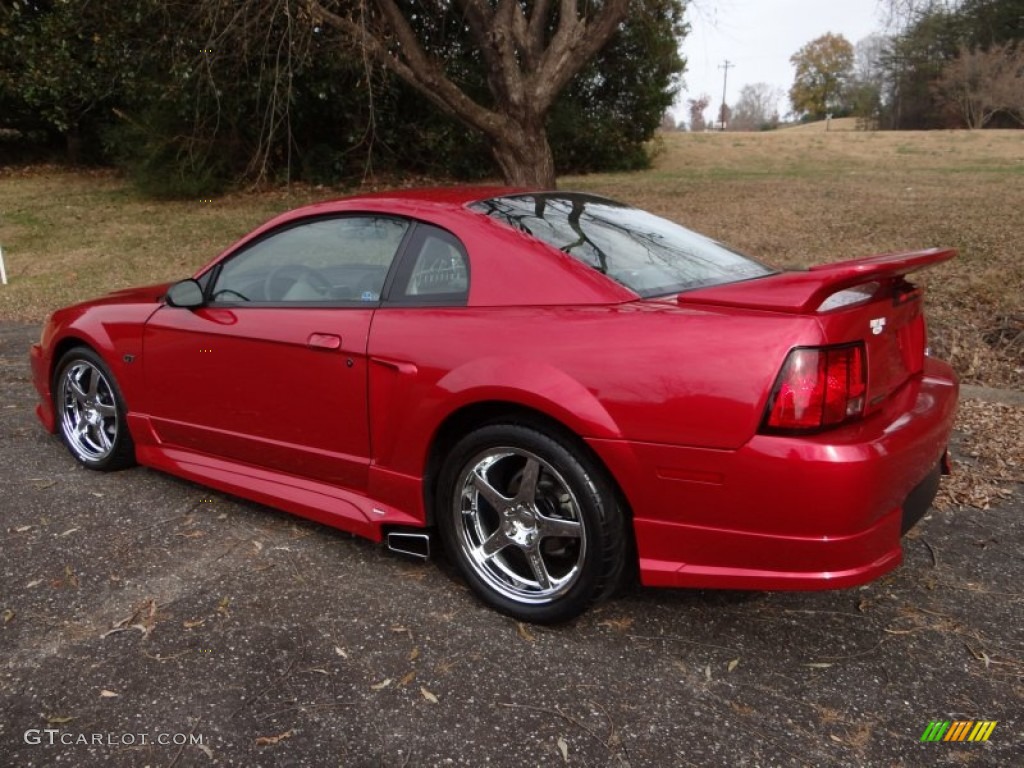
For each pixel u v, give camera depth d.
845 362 2.38
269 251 3.60
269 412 3.45
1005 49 35.69
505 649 2.72
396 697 2.48
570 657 2.67
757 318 2.43
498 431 2.78
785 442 2.34
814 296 2.37
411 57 8.93
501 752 2.24
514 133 9.21
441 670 2.61
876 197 12.64
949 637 2.77
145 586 3.13
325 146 16.59
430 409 2.90
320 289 3.38
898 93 45.44
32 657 2.68
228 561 3.33
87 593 3.08
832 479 2.30
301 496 3.43
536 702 2.45
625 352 2.55
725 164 20.70
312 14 8.73
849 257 8.88
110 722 2.37
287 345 3.31
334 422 3.24
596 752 2.24
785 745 2.26
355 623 2.88
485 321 2.84
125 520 3.71
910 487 2.54
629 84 19.55
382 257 3.23
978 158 19.64
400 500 3.12
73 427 4.40
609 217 3.44
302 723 2.36
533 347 2.70
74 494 4.01
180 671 2.61
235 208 14.95
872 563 2.45
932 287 7.66
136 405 4.02
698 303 2.59
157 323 3.83
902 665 2.62
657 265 3.04
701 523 2.51
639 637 2.78
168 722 2.37
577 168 19.50
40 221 14.36
